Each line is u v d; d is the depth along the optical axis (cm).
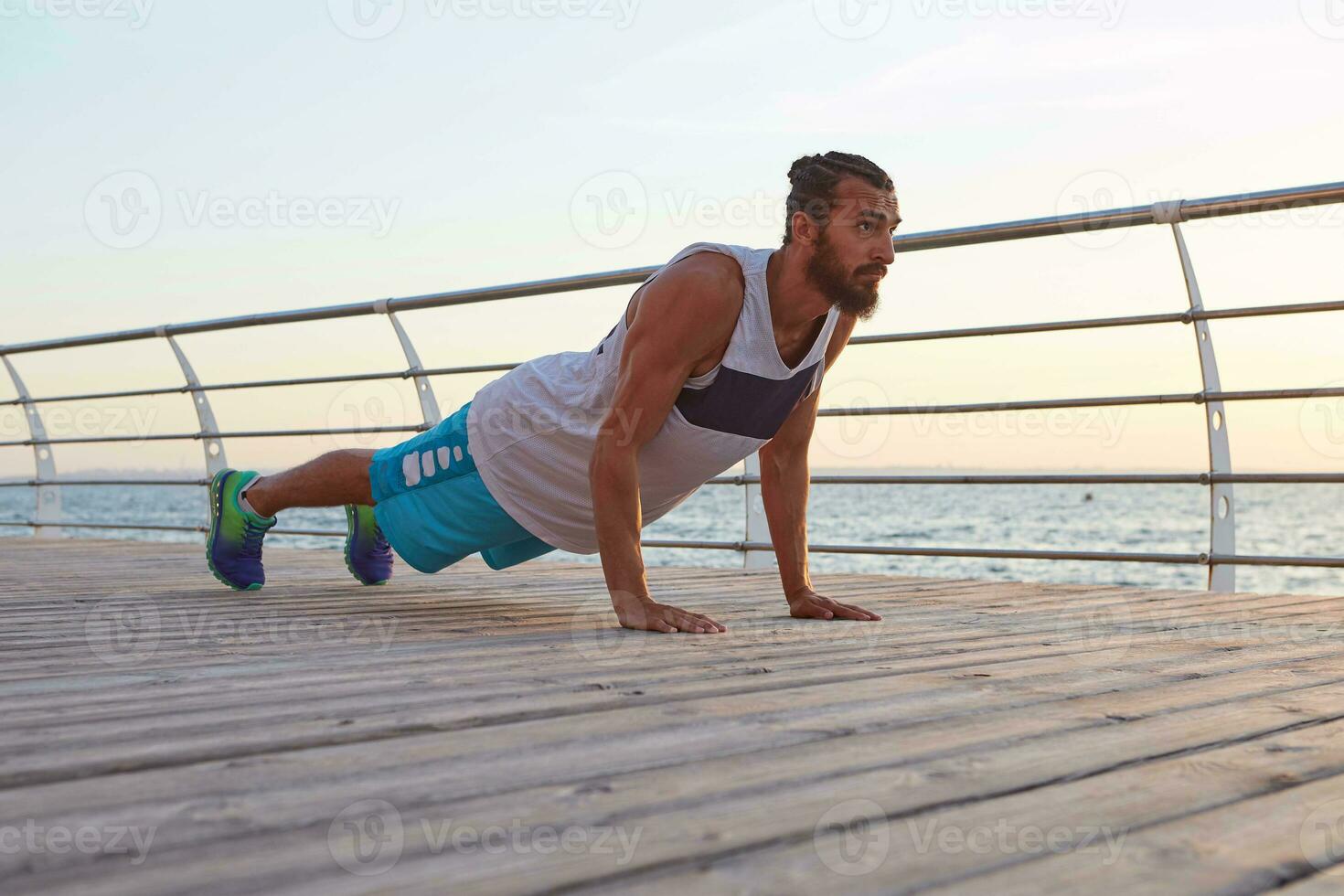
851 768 90
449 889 62
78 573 289
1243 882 65
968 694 124
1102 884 64
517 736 101
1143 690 127
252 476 246
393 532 226
